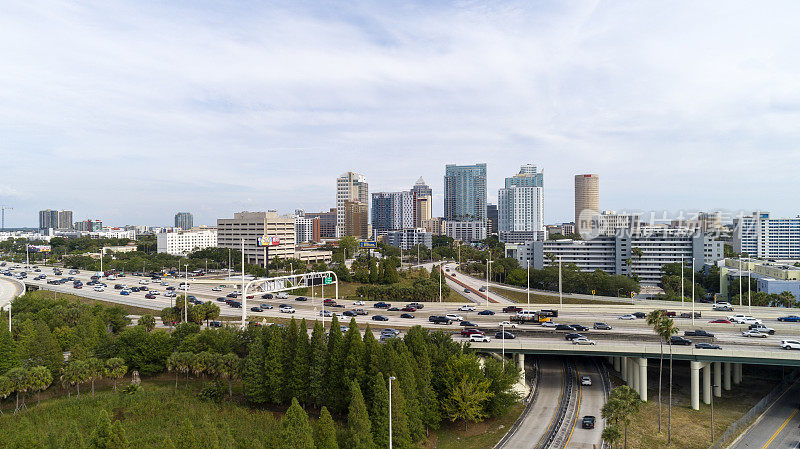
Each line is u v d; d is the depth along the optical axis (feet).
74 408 252.01
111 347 309.83
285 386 266.36
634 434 265.13
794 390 342.85
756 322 391.45
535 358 410.52
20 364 278.46
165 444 174.81
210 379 306.55
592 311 457.68
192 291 607.37
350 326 262.47
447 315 424.46
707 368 315.78
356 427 205.26
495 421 277.85
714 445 249.14
